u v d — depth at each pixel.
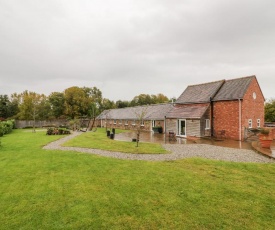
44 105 62.16
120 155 14.22
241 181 8.54
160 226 5.20
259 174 9.59
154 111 38.59
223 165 11.12
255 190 7.55
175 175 9.32
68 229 5.06
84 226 5.19
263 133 16.77
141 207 6.21
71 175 9.39
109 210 6.02
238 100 24.11
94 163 11.70
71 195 7.11
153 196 7.01
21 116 59.16
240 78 27.06
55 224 5.28
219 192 7.35
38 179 8.83
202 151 15.83
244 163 11.52
